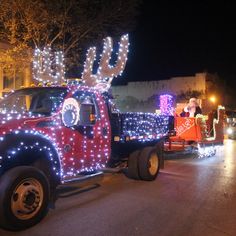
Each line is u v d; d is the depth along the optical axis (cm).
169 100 1689
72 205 795
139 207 790
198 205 813
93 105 838
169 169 1280
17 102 842
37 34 1686
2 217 611
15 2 1575
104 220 699
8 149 629
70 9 1717
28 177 639
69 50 1845
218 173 1208
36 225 662
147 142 1083
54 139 720
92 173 878
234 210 780
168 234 635
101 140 856
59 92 797
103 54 983
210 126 1647
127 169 1112
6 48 1762
